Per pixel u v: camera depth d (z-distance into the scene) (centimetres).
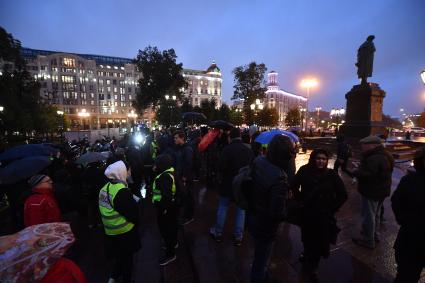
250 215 240
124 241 267
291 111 5931
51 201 295
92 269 346
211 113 3959
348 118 1364
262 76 4347
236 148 357
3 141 1728
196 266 308
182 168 456
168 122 3775
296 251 343
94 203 468
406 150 1271
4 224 513
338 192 260
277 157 221
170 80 4816
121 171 272
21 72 3078
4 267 96
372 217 339
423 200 203
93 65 8438
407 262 214
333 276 283
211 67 10506
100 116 8619
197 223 446
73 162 537
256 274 238
